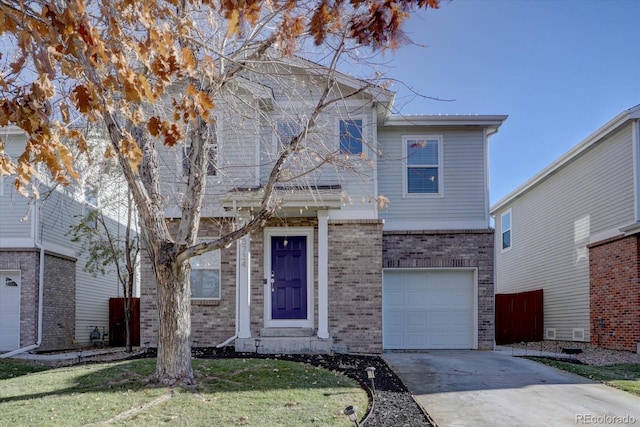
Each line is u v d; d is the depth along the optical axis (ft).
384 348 43.75
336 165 31.60
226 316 40.04
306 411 21.06
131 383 24.72
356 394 24.18
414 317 44.24
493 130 45.55
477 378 29.25
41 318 45.39
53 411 20.59
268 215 23.67
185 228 24.82
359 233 40.06
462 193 44.86
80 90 12.51
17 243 45.14
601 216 46.44
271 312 39.63
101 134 36.55
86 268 51.96
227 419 19.90
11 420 19.51
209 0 15.94
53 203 47.24
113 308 54.54
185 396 22.68
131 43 14.07
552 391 26.18
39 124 12.32
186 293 25.22
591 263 47.67
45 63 11.97
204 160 25.70
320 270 37.42
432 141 45.44
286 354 35.96
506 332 53.93
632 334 41.39
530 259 61.77
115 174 46.11
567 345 47.67
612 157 44.96
